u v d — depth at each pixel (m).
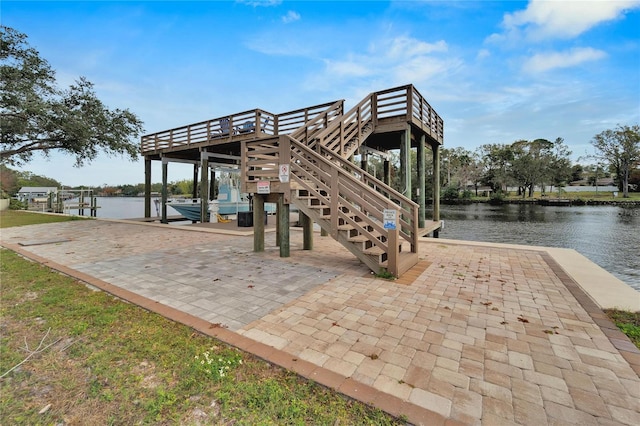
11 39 10.28
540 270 4.52
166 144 13.79
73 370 1.94
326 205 5.09
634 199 35.25
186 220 16.38
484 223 21.16
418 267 4.73
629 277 7.67
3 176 38.25
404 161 8.09
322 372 1.90
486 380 1.84
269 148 5.56
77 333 2.44
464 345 2.28
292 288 3.70
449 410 1.57
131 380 1.83
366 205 4.37
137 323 2.65
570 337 2.40
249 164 5.88
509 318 2.78
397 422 1.48
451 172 48.09
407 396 1.68
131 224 11.76
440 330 2.54
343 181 5.02
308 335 2.43
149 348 2.20
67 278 4.10
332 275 4.29
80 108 11.65
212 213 13.38
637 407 1.59
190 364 1.99
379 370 1.93
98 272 4.43
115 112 12.50
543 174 42.19
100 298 3.29
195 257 5.54
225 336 2.39
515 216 25.47
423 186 9.90
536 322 2.69
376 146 11.38
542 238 14.59
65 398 1.67
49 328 2.53
